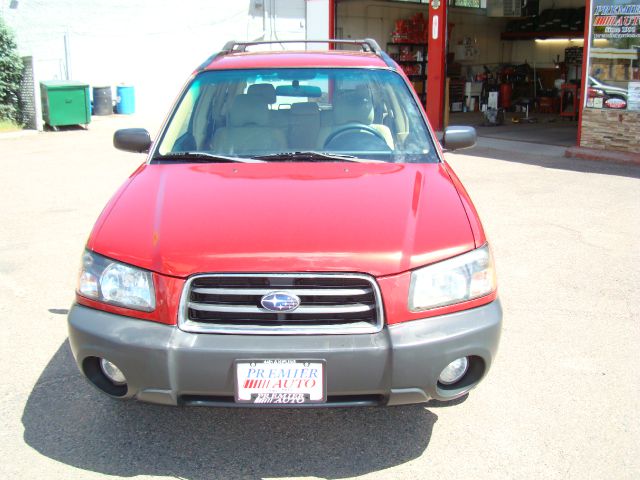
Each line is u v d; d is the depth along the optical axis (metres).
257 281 2.70
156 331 2.68
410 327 2.67
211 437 3.19
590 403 3.47
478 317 2.77
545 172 9.96
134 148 4.05
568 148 11.63
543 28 20.92
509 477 2.87
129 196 3.25
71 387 3.66
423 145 3.88
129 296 2.76
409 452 3.07
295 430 3.25
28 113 15.72
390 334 2.65
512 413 3.38
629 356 4.00
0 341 4.25
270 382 2.63
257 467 2.95
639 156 10.62
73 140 14.07
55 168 10.61
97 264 2.86
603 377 3.75
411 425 3.29
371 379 2.65
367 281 2.69
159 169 3.60
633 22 10.55
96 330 2.74
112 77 18.53
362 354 2.61
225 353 2.61
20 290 5.17
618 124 11.03
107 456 3.02
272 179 3.38
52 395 3.57
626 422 3.29
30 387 3.66
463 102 20.48
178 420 3.33
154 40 18.84
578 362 3.93
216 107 4.09
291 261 2.68
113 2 18.12
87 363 2.85
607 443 3.11
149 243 2.84
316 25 16.72
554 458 3.00
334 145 3.85
